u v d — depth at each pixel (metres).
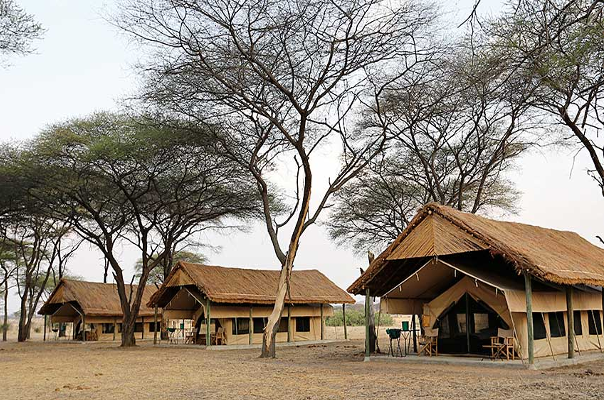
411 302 22.31
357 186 33.16
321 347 30.89
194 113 24.89
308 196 23.25
